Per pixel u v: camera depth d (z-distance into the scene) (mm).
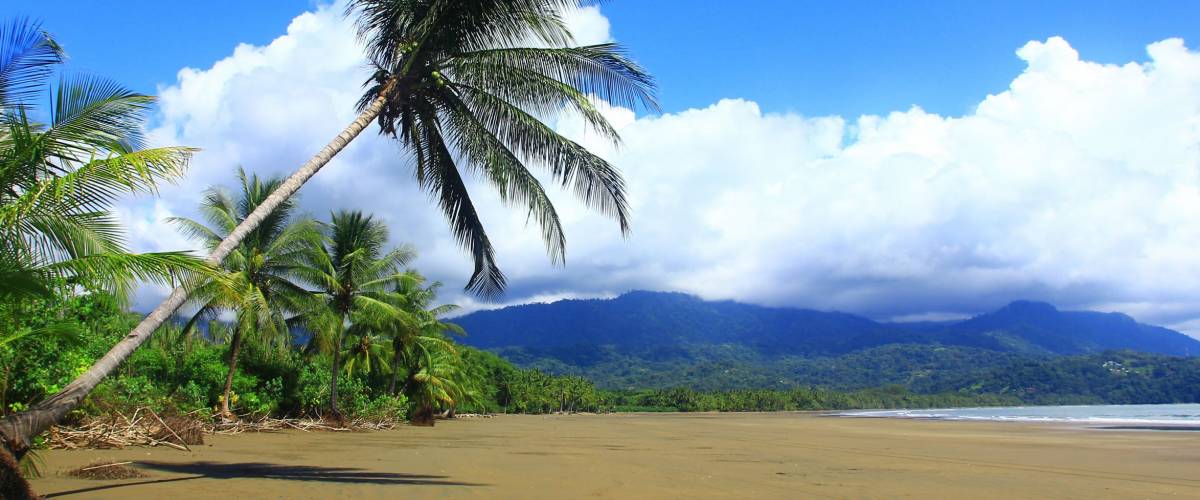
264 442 21141
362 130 10633
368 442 22922
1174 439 30688
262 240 25562
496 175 12531
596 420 73312
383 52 11508
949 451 22969
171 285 7445
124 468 11023
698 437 32000
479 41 11602
